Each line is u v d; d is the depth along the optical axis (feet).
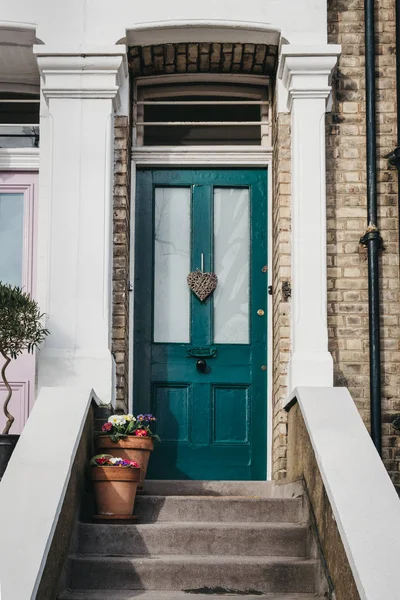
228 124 24.34
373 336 22.21
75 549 18.42
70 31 22.68
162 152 24.41
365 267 22.72
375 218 22.62
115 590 17.56
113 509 19.16
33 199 24.38
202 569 17.72
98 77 22.50
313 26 22.72
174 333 24.25
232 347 24.13
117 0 22.82
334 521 16.22
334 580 16.10
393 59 23.44
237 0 22.76
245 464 23.71
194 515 19.80
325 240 22.12
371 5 23.27
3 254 24.32
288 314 22.33
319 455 17.48
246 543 18.75
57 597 16.67
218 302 24.39
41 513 15.97
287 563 17.74
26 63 24.18
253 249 24.48
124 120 23.16
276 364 22.68
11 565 14.60
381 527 15.30
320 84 22.49
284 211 22.70
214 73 24.61
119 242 22.66
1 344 20.16
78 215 22.16
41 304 22.22
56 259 22.00
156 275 24.49
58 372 21.43
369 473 16.89
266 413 23.88
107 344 21.75
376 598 13.57
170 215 24.67
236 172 24.72
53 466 17.37
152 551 18.61
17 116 25.21
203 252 24.48
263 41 23.11
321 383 21.38
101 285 21.94
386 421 22.25
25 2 22.80
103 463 19.27
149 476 23.59
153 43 23.22
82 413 19.19
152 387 23.95
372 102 22.98
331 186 22.99
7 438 19.47
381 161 23.08
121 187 22.88
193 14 22.67
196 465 23.67
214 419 23.89
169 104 24.58
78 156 22.36
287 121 22.98
